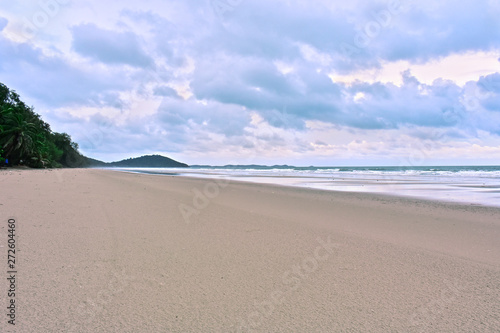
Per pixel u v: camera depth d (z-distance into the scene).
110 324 2.50
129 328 2.45
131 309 2.77
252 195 14.20
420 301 3.09
